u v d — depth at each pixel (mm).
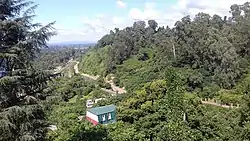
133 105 25422
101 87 50188
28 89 8430
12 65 8016
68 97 45594
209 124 16828
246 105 14445
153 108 22594
